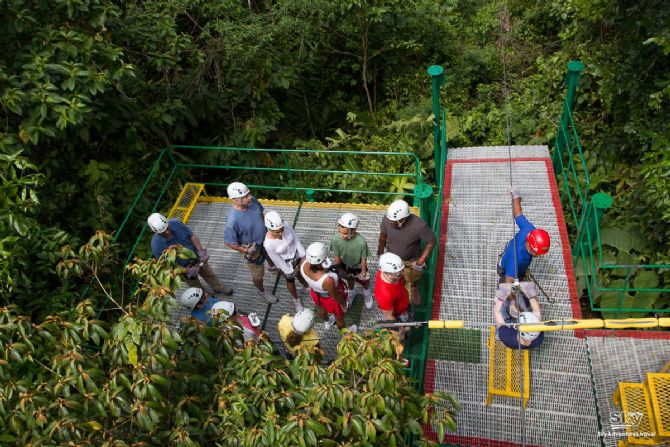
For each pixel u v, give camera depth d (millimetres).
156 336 3213
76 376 3127
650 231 7801
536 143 9805
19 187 6098
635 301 7508
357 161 10414
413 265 5723
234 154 9703
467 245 6777
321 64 11734
